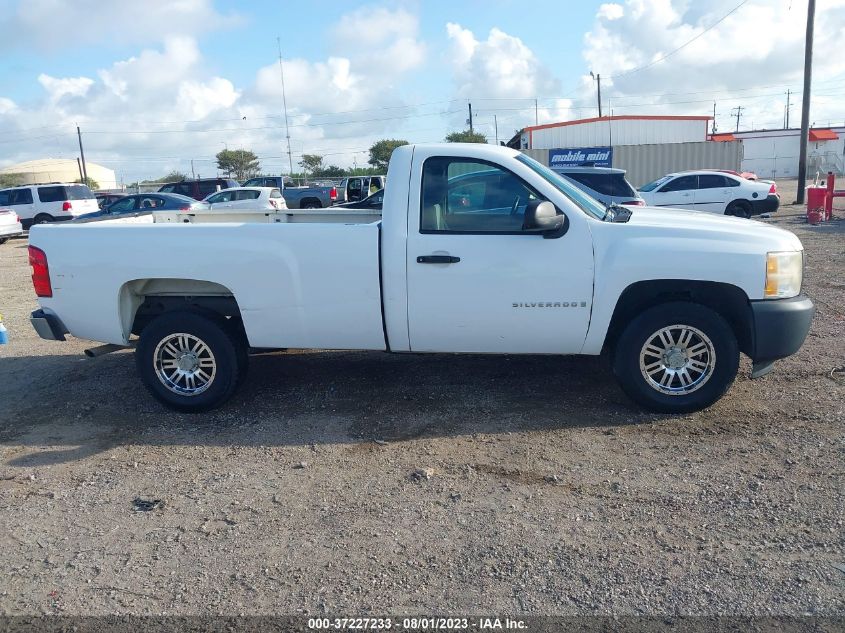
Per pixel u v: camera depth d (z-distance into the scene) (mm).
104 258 5277
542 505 3918
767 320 4766
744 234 4863
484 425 5051
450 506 3936
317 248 5055
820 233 16172
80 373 6703
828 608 2992
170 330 5352
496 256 4891
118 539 3738
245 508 4004
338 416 5328
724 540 3523
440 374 6168
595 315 4902
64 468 4633
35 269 5477
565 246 4855
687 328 4926
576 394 5578
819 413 5008
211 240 5168
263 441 4938
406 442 4812
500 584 3225
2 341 7906
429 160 5012
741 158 31547
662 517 3754
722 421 4957
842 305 8398
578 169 12227
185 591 3256
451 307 4988
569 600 3100
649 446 4609
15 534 3824
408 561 3424
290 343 5266
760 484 4055
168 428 5250
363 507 3959
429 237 4945
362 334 5168
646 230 4879
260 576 3350
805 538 3510
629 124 40438
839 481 4047
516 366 6293
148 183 56969
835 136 65875
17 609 3172
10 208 25000
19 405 5879
